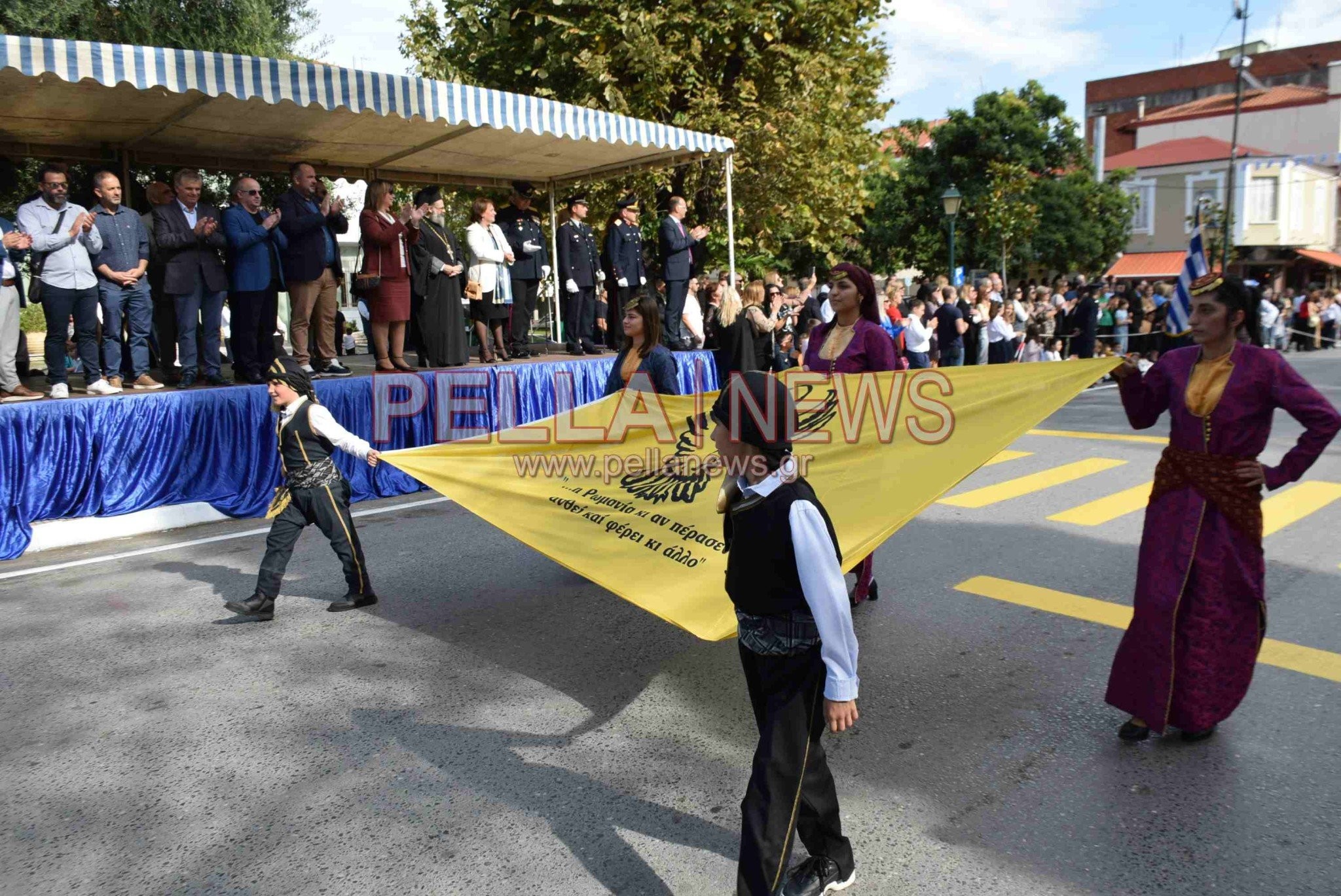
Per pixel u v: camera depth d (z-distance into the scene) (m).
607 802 3.24
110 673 4.41
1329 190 37.97
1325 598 5.14
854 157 18.08
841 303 4.85
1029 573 5.68
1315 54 45.00
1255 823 3.01
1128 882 2.72
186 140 9.83
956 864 2.83
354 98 7.44
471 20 16.78
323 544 6.73
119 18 15.05
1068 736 3.66
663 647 4.69
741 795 3.28
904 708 3.93
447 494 4.70
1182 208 36.38
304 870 2.86
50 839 3.04
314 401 5.09
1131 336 18.28
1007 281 32.62
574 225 11.23
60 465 6.70
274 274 8.24
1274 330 21.56
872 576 5.41
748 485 2.45
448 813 3.17
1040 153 31.19
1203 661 3.43
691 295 11.99
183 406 7.28
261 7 16.08
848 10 16.42
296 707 4.03
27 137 9.35
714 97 15.50
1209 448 3.40
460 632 4.92
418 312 9.33
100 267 7.23
